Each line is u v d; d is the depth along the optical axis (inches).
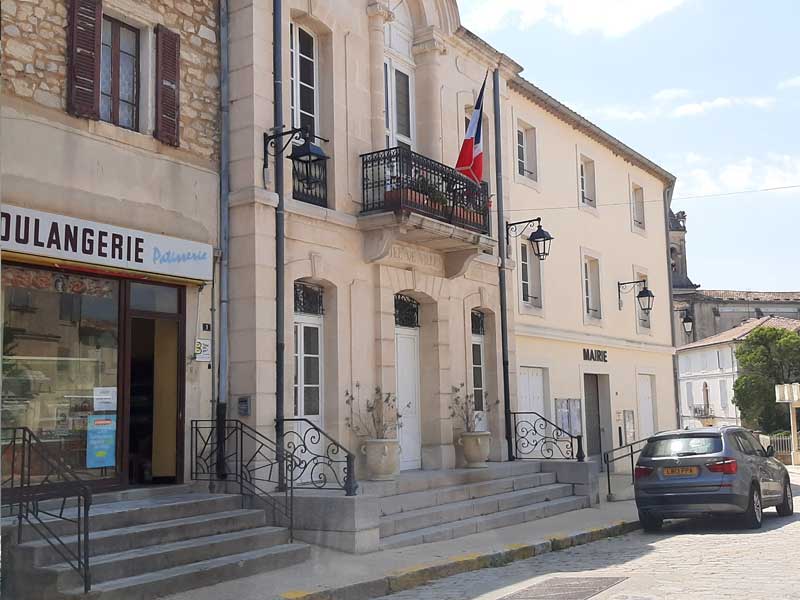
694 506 494.6
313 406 490.9
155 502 377.7
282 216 458.9
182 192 430.9
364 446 499.5
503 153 714.8
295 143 491.5
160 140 421.4
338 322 499.2
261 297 440.8
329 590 319.6
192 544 345.1
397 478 490.3
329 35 521.0
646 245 1031.6
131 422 436.8
